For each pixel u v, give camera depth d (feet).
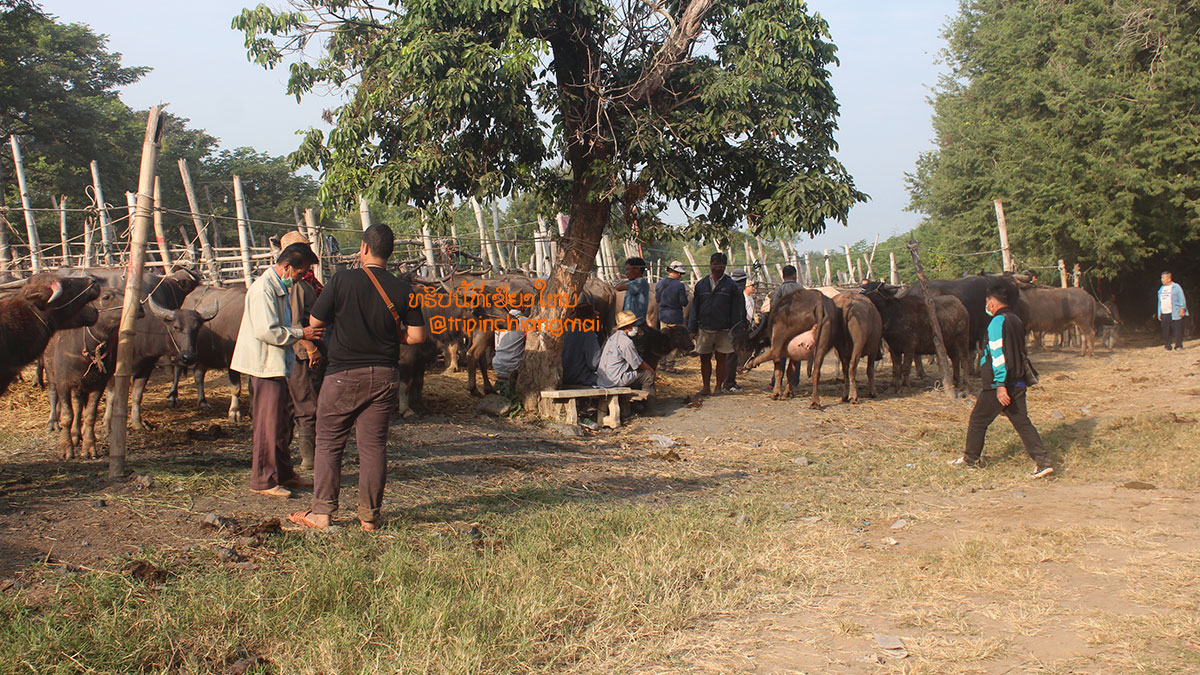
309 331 17.39
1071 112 71.61
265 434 19.54
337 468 17.51
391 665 11.66
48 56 107.14
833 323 37.37
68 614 12.66
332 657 11.79
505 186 32.19
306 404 22.11
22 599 12.93
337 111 31.60
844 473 25.86
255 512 18.28
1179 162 68.18
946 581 15.80
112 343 23.61
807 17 31.48
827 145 33.45
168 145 124.16
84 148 97.35
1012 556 16.93
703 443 30.66
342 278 16.98
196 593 13.66
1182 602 14.23
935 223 107.76
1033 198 75.61
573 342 35.76
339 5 30.96
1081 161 72.79
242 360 19.60
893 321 41.37
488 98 28.66
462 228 84.69
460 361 46.52
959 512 21.09
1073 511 20.42
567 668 12.20
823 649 12.94
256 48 30.71
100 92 117.80
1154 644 12.62
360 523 17.85
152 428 28.96
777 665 12.39
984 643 12.87
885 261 152.87
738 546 17.93
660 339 36.19
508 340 34.94
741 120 29.94
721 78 30.12
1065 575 15.92
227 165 133.49
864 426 33.09
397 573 14.74
